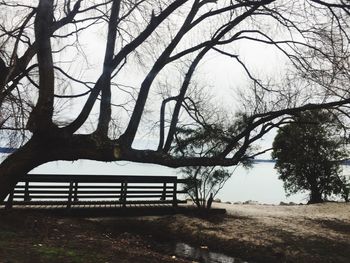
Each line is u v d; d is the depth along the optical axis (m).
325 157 25.20
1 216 9.55
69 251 6.84
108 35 9.05
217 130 10.80
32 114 8.58
